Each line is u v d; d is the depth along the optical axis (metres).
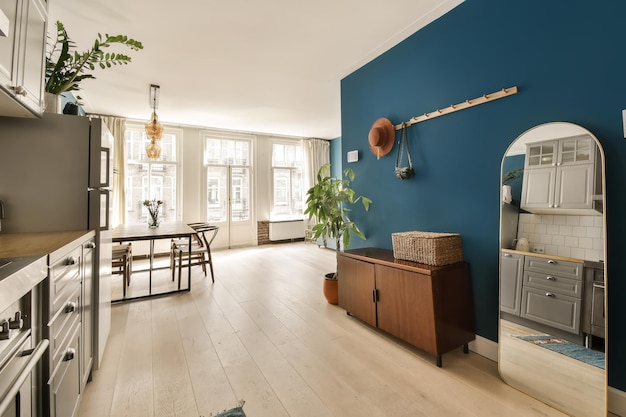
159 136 3.60
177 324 2.58
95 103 4.42
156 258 5.52
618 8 1.47
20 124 1.68
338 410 1.53
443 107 2.33
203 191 6.18
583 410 1.49
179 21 2.40
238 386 1.73
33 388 0.95
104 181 1.94
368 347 2.18
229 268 4.64
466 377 1.82
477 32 2.09
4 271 0.78
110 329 2.44
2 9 1.18
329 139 7.49
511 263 1.86
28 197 1.69
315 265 4.84
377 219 3.01
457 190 2.23
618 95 1.47
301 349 2.15
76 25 2.44
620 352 1.47
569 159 1.62
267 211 6.96
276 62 3.11
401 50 2.71
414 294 2.01
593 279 1.51
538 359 1.67
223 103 4.45
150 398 1.62
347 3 2.20
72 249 1.31
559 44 1.68
